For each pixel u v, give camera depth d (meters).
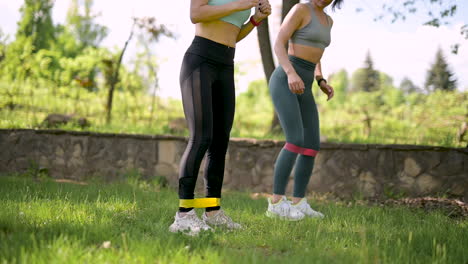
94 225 2.51
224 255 2.06
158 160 6.30
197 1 2.77
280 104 3.61
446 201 4.61
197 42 2.86
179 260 1.94
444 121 9.04
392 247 2.36
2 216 2.57
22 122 7.71
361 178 5.41
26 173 6.56
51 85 10.48
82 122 7.71
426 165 5.16
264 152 5.89
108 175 6.45
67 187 4.61
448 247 2.44
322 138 6.48
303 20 3.60
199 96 2.79
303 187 3.69
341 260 2.08
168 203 3.81
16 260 1.82
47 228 2.41
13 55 10.15
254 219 3.32
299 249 2.31
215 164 2.97
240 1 2.75
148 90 10.17
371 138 7.11
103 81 10.34
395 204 4.67
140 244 2.13
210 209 2.96
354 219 3.29
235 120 10.27
